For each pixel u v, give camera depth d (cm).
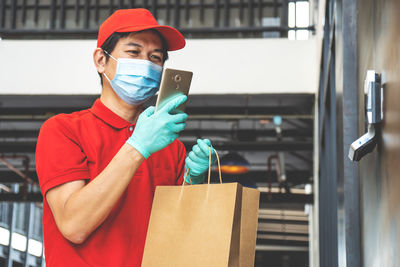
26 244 1330
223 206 125
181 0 669
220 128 832
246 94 598
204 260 124
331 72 316
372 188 133
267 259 1852
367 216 143
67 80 598
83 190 132
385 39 113
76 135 146
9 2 687
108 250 139
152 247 131
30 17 670
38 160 142
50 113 691
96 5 657
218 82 596
